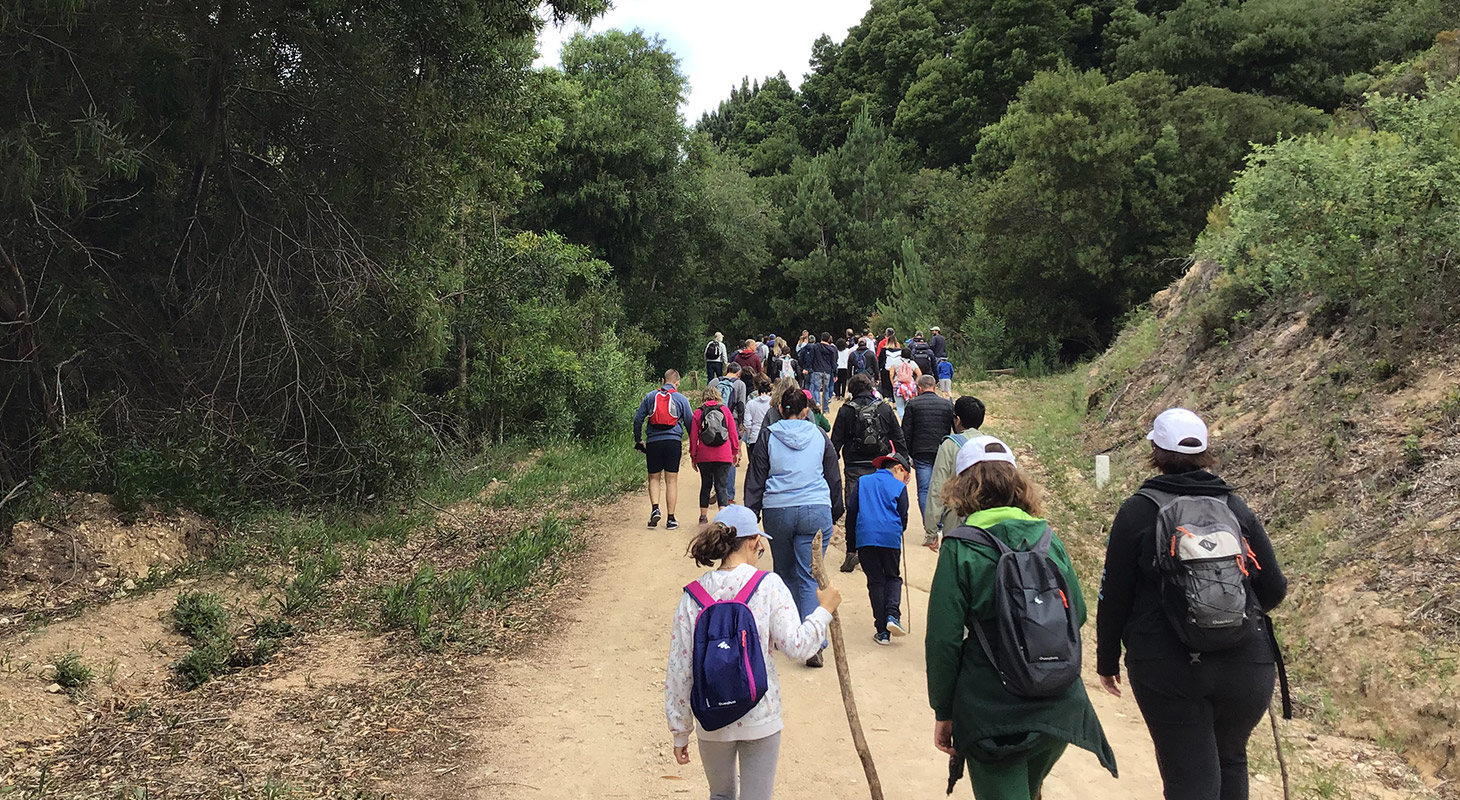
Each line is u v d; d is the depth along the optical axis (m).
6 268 7.89
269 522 8.89
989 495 3.22
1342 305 10.02
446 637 6.65
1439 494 6.53
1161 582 3.09
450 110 11.44
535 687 5.84
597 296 20.05
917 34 56.50
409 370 10.86
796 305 50.06
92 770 4.59
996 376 27.27
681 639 3.31
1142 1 41.88
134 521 7.73
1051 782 4.68
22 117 7.25
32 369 8.06
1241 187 9.61
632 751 4.95
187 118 8.95
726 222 34.00
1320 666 5.99
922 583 8.11
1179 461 3.29
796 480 5.93
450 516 10.65
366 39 9.97
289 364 9.73
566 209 27.62
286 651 6.38
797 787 4.55
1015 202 27.25
